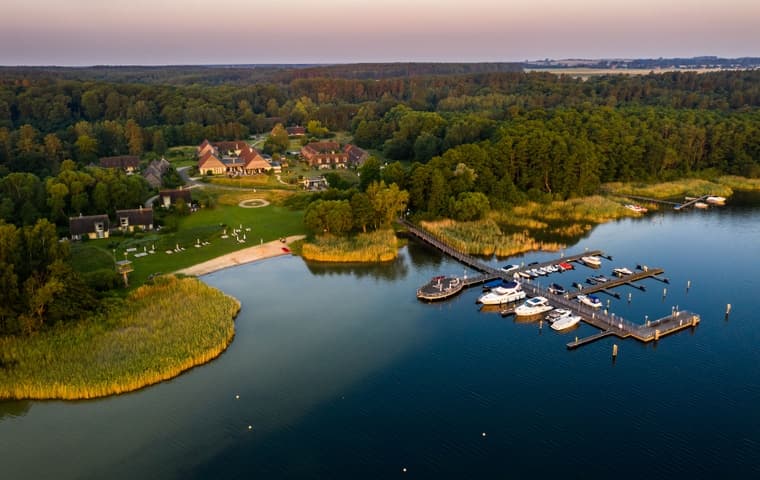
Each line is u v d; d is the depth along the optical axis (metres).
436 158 165.25
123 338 86.50
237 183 197.75
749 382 79.06
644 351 87.44
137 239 138.12
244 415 72.31
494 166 172.25
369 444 67.25
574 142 183.38
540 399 75.50
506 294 104.50
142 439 67.94
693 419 71.31
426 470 63.19
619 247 135.25
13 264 90.12
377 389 77.81
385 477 62.19
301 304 105.06
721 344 89.25
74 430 69.50
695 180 197.75
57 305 88.44
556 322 94.50
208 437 68.38
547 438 68.12
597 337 91.19
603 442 67.38
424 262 127.25
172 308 97.00
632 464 63.94
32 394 75.19
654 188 188.00
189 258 126.50
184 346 84.62
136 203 158.12
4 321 85.88
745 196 184.88
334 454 65.62
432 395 76.50
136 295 101.69
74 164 182.50
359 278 118.06
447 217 152.12
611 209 163.00
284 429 69.81
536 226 151.25
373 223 142.88
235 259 127.25
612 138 196.88
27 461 64.31
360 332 94.06
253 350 88.00
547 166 172.00
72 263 118.81
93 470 63.00
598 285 111.00
